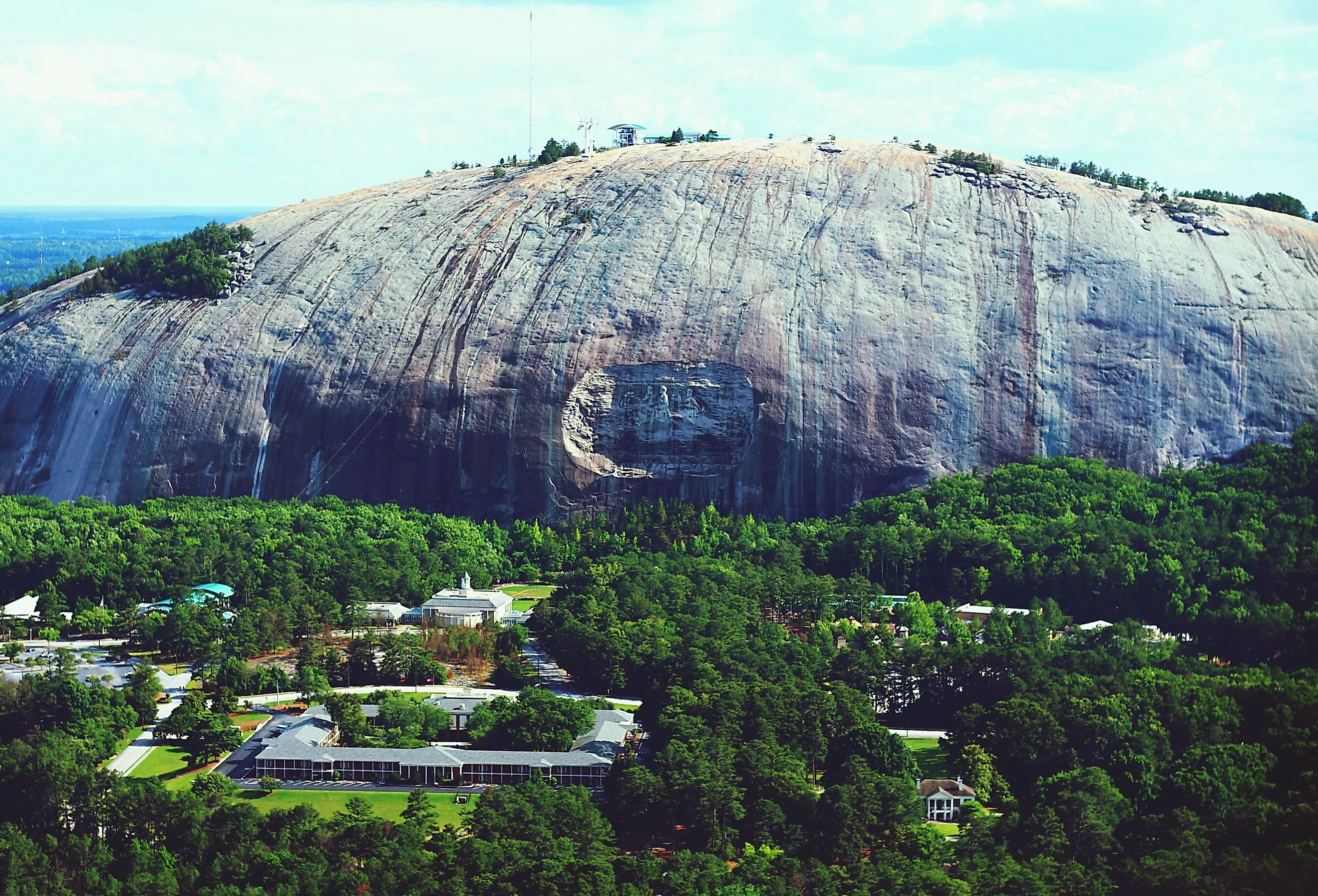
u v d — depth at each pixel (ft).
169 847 600.39
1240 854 583.99
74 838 601.21
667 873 571.28
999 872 567.18
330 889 560.20
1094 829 597.52
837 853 594.24
